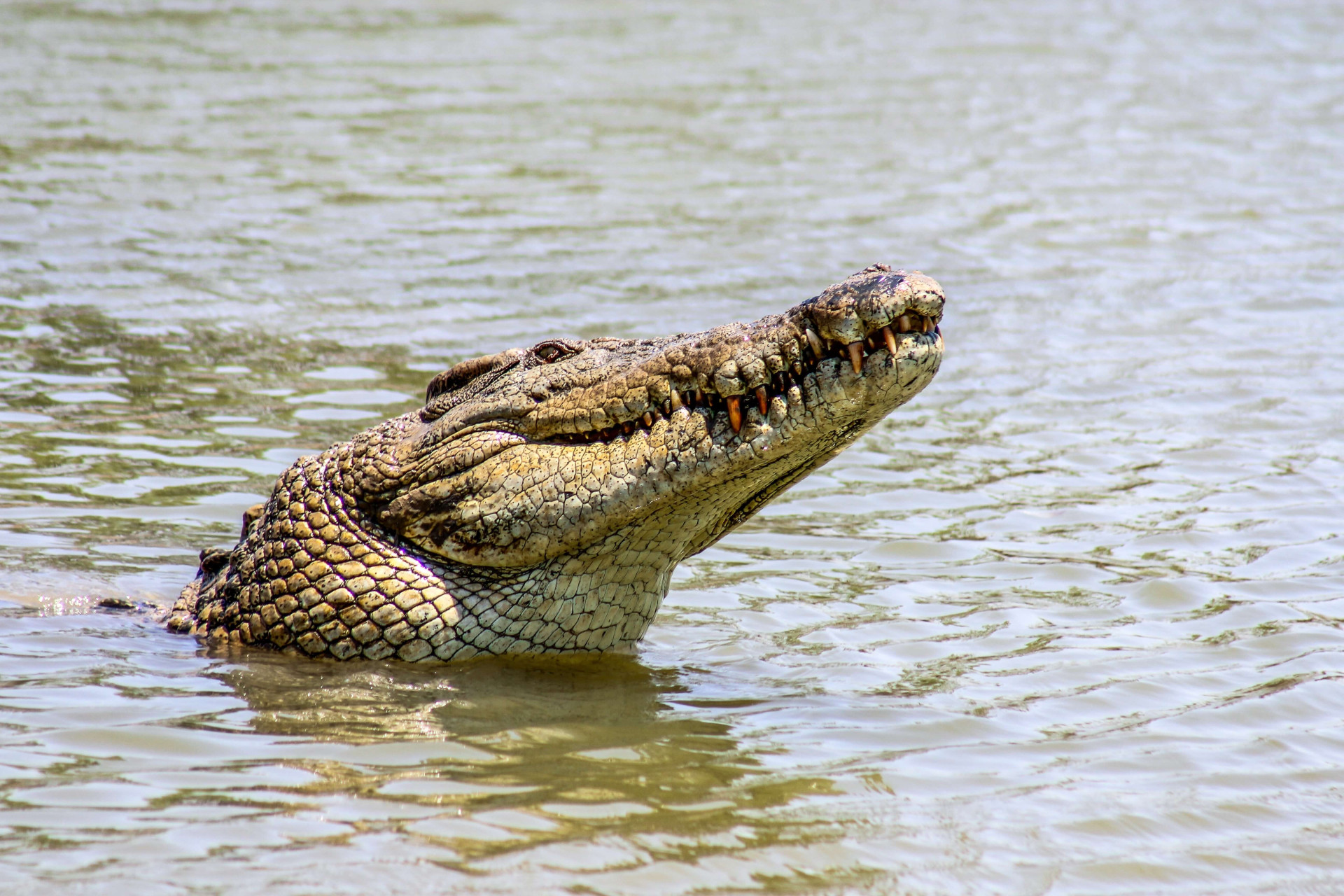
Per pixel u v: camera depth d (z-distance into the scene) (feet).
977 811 55.11
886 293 59.88
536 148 232.53
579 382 67.97
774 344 62.44
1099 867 51.11
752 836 51.75
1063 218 201.26
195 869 47.32
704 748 60.59
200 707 63.05
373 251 175.73
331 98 261.24
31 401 121.39
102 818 51.01
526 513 67.87
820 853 50.70
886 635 78.95
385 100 261.65
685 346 65.26
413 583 69.87
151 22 326.03
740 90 283.38
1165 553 94.02
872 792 56.49
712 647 76.48
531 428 68.64
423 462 70.33
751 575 90.17
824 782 57.26
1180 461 114.73
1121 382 137.08
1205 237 193.16
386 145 230.07
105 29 315.17
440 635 69.67
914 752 61.11
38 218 180.55
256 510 77.15
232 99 256.11
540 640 70.90
